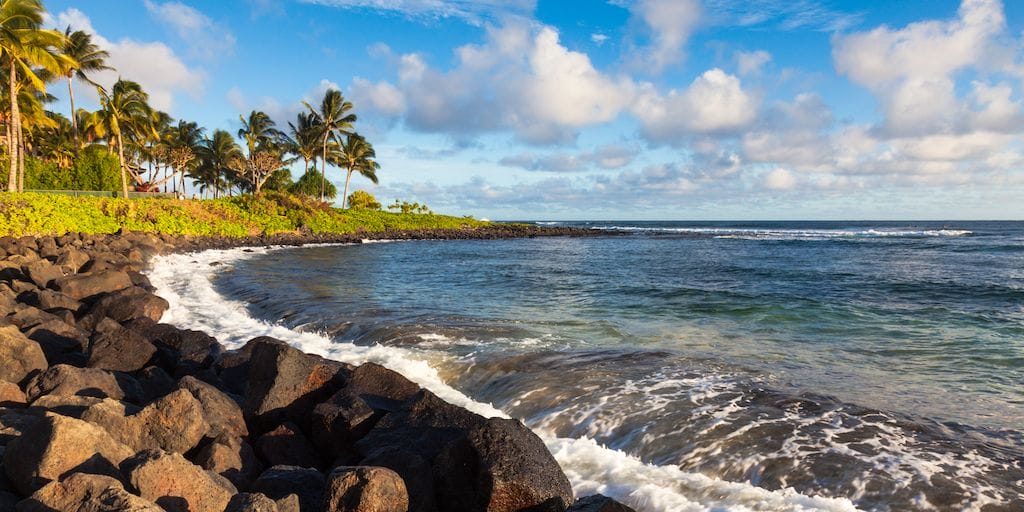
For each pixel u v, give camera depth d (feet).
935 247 158.71
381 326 41.27
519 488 15.99
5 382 22.16
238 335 39.78
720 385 27.89
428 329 40.52
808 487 18.04
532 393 27.32
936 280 79.71
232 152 213.87
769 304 57.11
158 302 41.86
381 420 20.83
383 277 80.43
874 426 22.56
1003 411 24.97
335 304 52.26
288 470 17.66
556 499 16.14
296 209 186.39
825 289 70.13
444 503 17.16
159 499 14.64
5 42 101.76
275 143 220.02
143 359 29.76
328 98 211.41
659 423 23.11
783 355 35.06
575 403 25.77
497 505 16.01
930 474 18.54
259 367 24.97
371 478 15.12
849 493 17.60
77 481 13.55
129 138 183.11
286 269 87.76
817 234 263.08
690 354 34.65
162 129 193.16
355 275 82.23
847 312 52.54
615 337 40.09
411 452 17.93
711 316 50.34
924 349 37.17
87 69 146.92
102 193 151.23
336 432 21.22
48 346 31.78
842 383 28.94
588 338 39.40
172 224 130.41
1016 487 17.74
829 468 19.02
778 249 157.79
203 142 215.92
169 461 15.07
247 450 19.99
